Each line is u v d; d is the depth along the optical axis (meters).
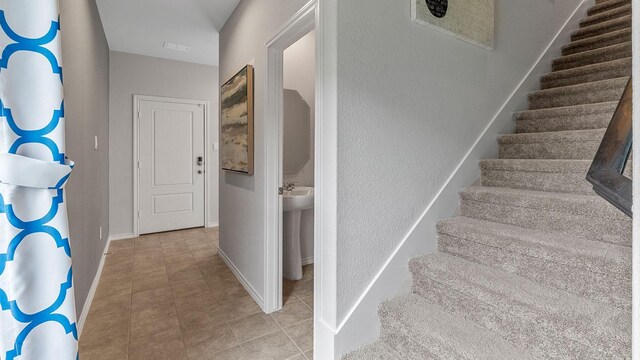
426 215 1.79
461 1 1.90
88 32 2.32
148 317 2.14
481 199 1.84
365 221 1.57
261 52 2.24
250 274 2.51
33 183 0.84
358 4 1.50
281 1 1.96
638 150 0.41
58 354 0.89
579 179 1.66
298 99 3.17
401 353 1.49
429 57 1.79
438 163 1.86
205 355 1.75
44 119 0.87
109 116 4.02
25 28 0.85
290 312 2.22
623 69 2.18
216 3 2.78
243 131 2.48
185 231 4.52
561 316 1.15
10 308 0.84
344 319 1.52
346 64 1.47
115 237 4.13
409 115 1.71
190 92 4.54
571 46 2.72
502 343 1.28
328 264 1.52
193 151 4.62
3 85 0.82
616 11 2.70
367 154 1.56
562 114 2.11
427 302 1.61
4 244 0.83
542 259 1.39
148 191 4.33
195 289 2.59
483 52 2.11
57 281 0.89
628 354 1.01
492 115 2.19
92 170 2.52
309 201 2.67
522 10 2.41
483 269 1.55
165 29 3.34
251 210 2.46
